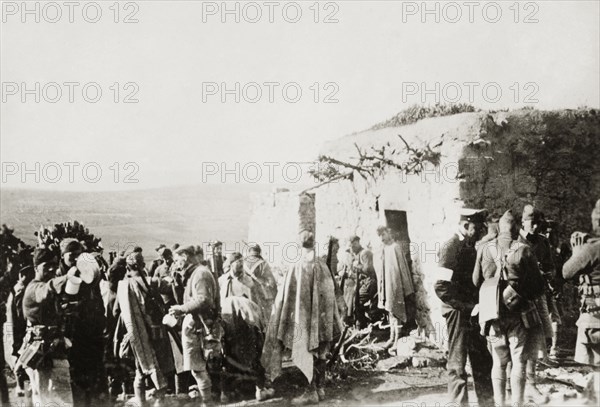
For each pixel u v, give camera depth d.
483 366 5.67
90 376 5.66
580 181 7.61
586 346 5.67
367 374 6.53
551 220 7.13
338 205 9.54
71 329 5.45
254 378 5.97
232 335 5.96
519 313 5.21
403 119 8.61
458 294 5.46
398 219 8.55
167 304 6.02
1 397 5.71
